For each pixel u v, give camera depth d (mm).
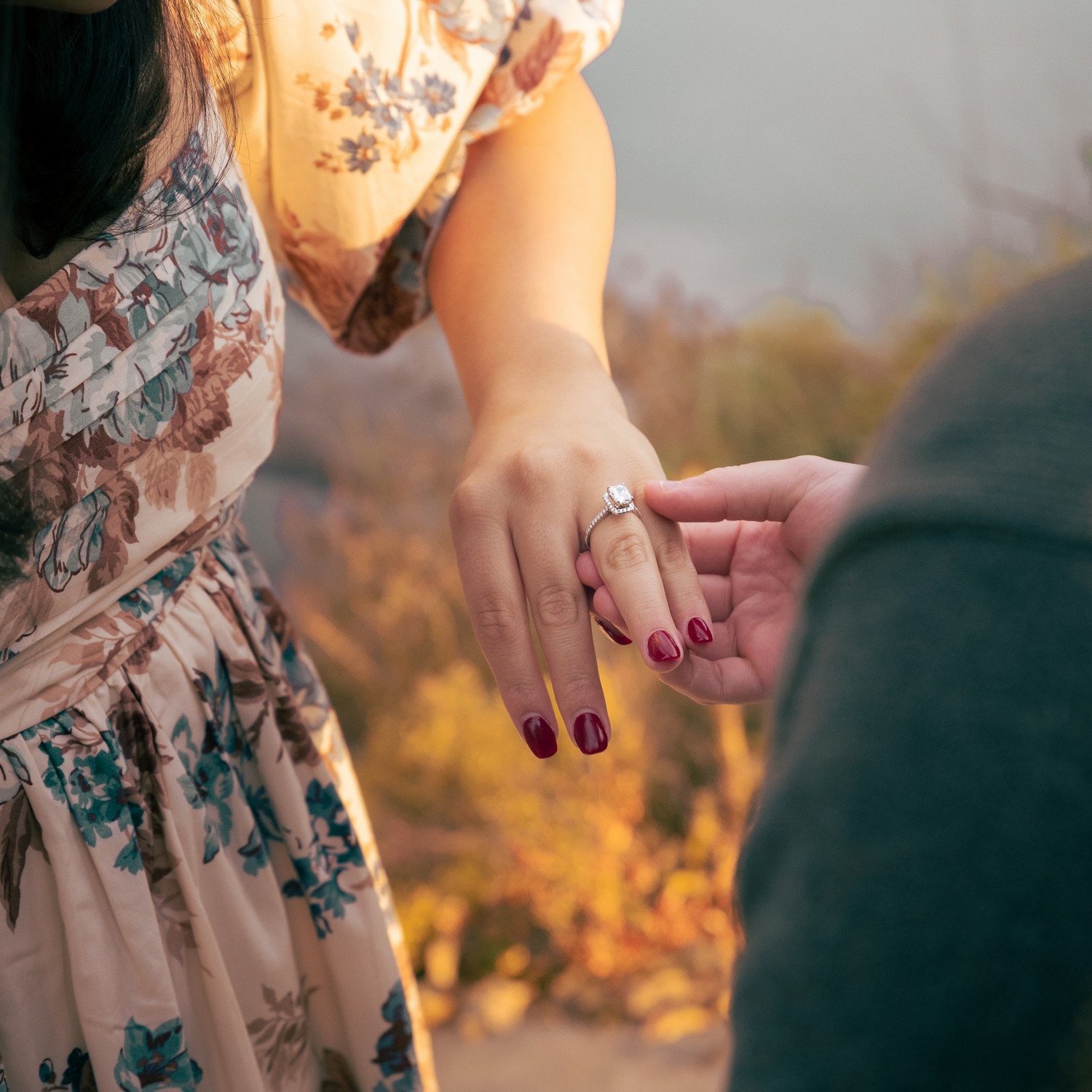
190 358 699
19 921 682
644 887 1575
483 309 789
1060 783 382
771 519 724
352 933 778
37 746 679
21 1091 690
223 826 736
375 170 782
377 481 2254
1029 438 418
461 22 780
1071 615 394
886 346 1954
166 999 708
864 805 407
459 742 1742
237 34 743
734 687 734
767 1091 406
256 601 767
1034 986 383
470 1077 1404
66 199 658
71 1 622
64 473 670
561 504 720
